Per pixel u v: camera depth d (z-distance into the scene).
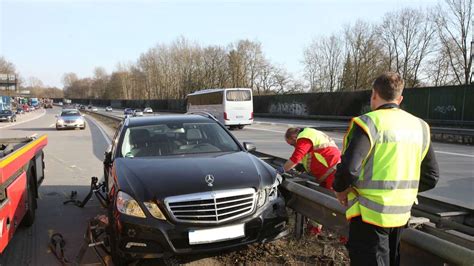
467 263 2.29
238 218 3.73
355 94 34.94
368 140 2.35
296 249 4.28
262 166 4.45
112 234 3.92
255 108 50.62
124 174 4.12
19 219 4.59
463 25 40.31
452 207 3.42
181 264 3.95
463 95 23.55
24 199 4.92
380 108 2.49
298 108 42.47
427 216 3.38
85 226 5.51
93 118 47.50
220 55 77.88
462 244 2.80
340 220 3.59
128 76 123.94
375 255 2.45
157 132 5.27
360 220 2.50
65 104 143.00
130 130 5.29
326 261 3.91
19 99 102.75
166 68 97.81
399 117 2.43
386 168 2.37
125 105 107.00
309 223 4.71
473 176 8.95
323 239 4.57
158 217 3.60
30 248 4.70
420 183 2.62
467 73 40.38
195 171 4.06
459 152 13.35
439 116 25.03
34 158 5.82
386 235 2.46
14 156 4.31
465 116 23.47
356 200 2.54
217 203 3.67
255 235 3.84
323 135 4.53
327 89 58.00
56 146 15.97
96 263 4.20
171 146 4.99
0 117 38.91
